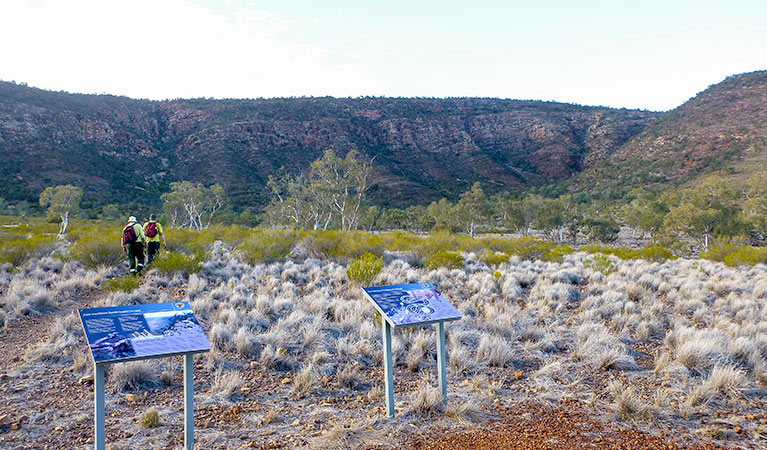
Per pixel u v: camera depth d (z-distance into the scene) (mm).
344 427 4793
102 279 13195
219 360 6801
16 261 15375
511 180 181500
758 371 6543
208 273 14500
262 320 8852
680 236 60062
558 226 68250
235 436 4617
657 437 4711
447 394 5723
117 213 84312
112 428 4758
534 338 8406
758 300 11906
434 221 80750
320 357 6980
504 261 19297
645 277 14562
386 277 13695
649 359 7523
